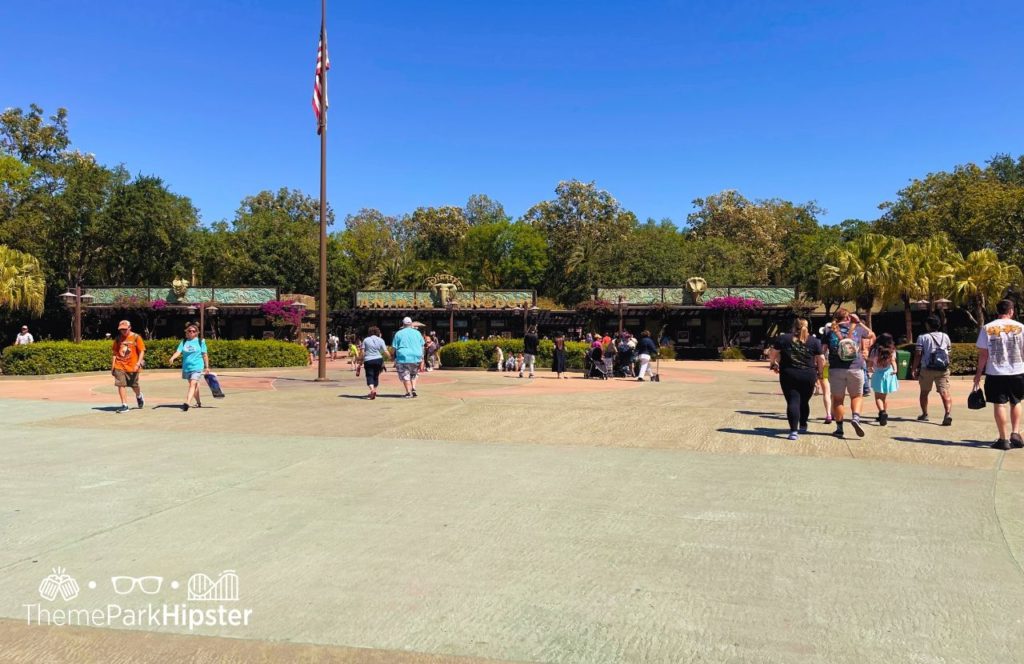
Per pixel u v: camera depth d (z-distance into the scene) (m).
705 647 3.42
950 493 6.41
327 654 3.38
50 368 23.67
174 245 51.44
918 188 50.38
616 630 3.61
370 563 4.59
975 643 3.45
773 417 11.48
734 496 6.34
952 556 4.70
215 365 28.83
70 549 4.88
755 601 3.96
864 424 10.70
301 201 85.56
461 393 16.14
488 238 79.12
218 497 6.33
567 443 9.17
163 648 3.46
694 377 24.39
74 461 8.02
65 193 46.34
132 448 8.85
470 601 3.97
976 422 10.98
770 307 42.78
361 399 14.72
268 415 11.98
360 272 82.25
